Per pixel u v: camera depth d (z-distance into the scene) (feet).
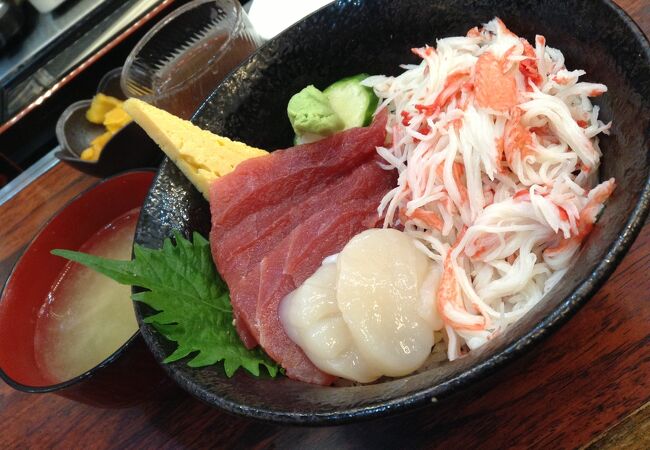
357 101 0.90
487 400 0.66
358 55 0.93
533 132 0.72
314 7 1.17
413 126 0.78
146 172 0.92
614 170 0.64
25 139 1.76
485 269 0.69
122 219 0.95
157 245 0.80
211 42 1.15
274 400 0.61
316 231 0.75
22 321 0.84
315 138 0.87
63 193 1.16
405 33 0.89
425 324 0.65
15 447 0.84
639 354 0.63
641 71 0.61
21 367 0.78
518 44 0.73
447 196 0.72
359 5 0.88
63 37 1.80
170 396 0.80
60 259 0.91
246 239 0.78
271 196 0.80
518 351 0.50
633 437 0.60
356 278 0.65
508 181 0.70
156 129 0.83
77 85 1.78
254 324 0.70
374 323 0.63
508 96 0.70
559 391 0.64
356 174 0.80
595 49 0.68
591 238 0.59
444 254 0.69
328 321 0.66
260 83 0.92
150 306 0.71
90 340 0.84
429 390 0.51
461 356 0.62
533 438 0.62
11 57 1.82
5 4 1.76
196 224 0.85
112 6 1.81
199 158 0.82
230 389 0.63
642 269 0.68
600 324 0.66
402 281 0.66
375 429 0.69
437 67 0.80
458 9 0.83
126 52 1.78
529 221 0.67
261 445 0.73
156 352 0.67
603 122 0.68
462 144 0.72
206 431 0.76
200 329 0.71
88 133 1.29
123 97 1.32
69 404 0.85
